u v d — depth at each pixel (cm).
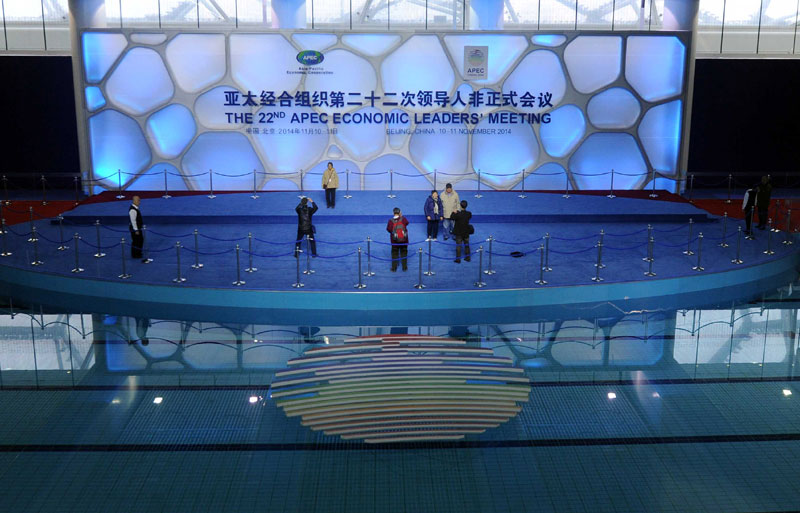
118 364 954
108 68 1836
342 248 1446
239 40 1831
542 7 1947
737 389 891
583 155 1927
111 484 696
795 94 1989
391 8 1938
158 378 912
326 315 1148
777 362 966
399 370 928
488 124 1900
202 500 673
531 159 1925
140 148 1886
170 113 1867
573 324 1108
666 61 1872
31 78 1938
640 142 1922
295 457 740
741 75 1977
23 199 1877
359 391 869
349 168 1919
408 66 1861
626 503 673
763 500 677
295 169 1914
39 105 1955
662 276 1260
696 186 2038
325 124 1888
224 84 1855
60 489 688
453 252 1413
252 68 1847
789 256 1402
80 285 1240
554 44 1856
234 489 689
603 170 1938
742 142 2019
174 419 812
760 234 1559
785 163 2031
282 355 984
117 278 1238
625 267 1316
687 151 1919
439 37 1847
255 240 1499
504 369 935
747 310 1170
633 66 1872
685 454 751
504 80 1875
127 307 1182
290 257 1380
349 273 1280
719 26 1981
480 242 1488
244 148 1895
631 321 1120
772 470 723
